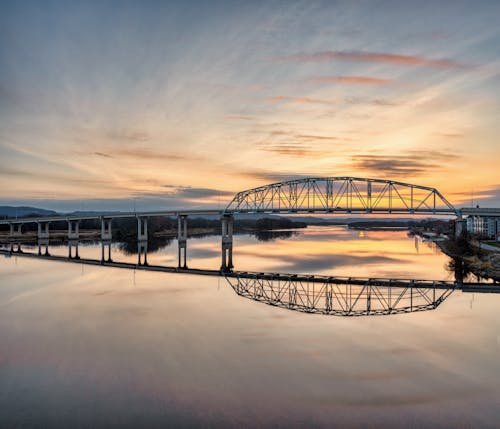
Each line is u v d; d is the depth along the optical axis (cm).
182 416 1870
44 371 2384
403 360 2548
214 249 13275
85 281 6053
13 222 18700
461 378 2264
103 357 2612
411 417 1856
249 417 1861
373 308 4144
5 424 1795
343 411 1909
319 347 2800
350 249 12850
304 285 5766
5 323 3469
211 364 2489
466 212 12875
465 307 4069
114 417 1859
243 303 4375
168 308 4103
